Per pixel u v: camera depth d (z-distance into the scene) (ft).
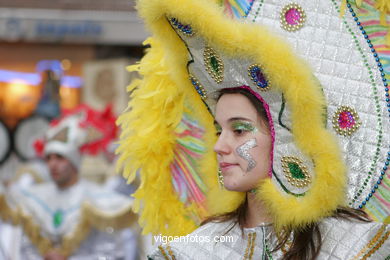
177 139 6.25
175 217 6.36
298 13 5.26
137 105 6.28
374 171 5.16
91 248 12.66
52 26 23.12
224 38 4.85
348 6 5.27
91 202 12.75
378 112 5.17
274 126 5.02
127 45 24.44
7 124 25.09
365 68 5.19
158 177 6.30
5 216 13.23
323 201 4.86
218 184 5.95
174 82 6.03
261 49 4.77
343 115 5.16
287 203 4.97
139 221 6.40
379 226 4.87
